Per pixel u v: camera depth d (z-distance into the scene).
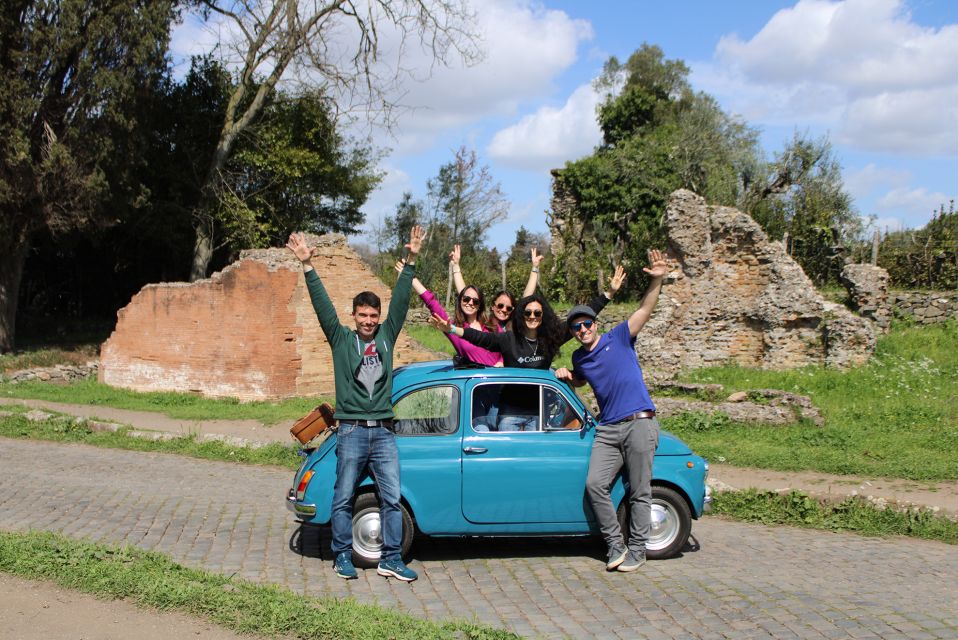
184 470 10.91
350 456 6.37
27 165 23.45
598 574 6.65
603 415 6.78
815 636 5.33
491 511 6.78
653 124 51.81
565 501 6.84
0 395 19.36
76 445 12.76
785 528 8.46
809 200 28.92
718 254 19.45
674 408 13.88
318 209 40.12
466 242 50.50
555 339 7.50
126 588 5.60
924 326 20.64
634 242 33.06
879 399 15.00
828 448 11.83
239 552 7.12
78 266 37.09
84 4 23.70
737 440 12.54
